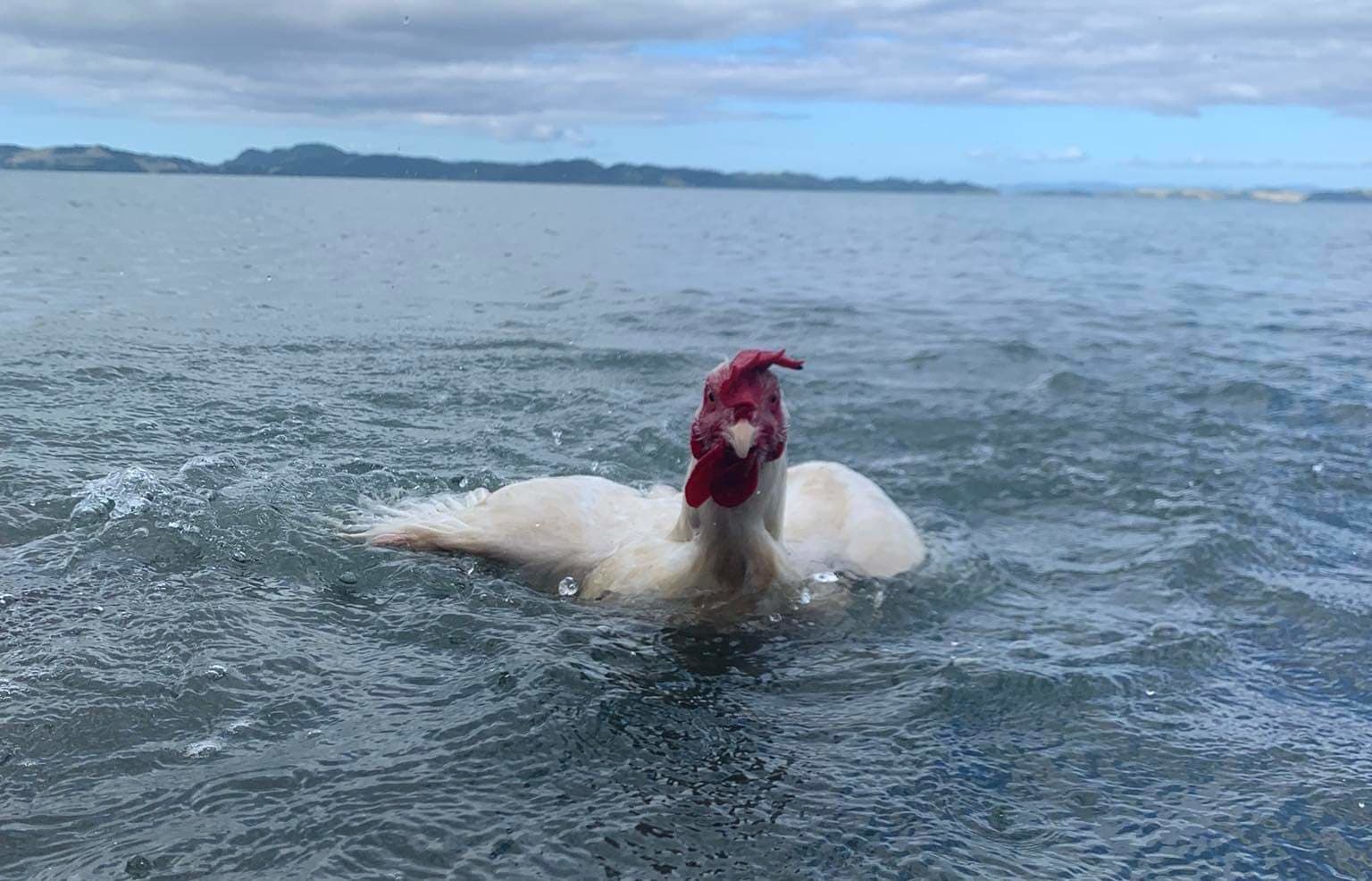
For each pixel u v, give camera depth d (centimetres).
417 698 76
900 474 132
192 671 77
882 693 81
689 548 95
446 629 86
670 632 90
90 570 90
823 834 66
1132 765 74
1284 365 198
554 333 203
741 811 68
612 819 67
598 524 103
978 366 191
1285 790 72
